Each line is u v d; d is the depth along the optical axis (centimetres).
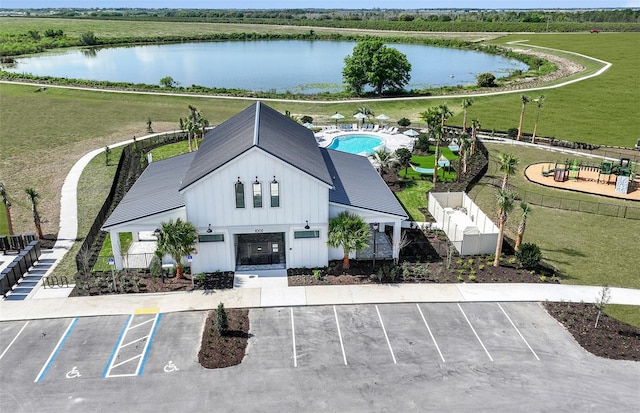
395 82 9506
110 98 8612
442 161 4856
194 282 2905
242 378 2170
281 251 3133
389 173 4900
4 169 5038
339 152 4256
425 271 2995
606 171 4619
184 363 2264
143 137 6194
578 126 6806
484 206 4131
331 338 2439
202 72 12556
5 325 2534
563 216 3947
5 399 2059
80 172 4916
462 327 2527
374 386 2127
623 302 2750
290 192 2869
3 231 3631
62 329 2505
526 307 2698
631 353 2334
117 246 3019
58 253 3300
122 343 2402
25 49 15812
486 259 3209
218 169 2759
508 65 13238
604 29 19238
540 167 5144
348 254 3080
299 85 10706
